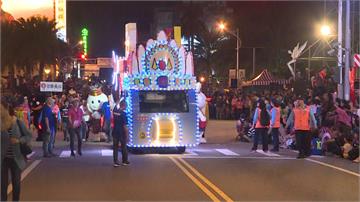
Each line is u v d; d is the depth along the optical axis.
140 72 19.66
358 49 35.22
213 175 13.91
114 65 27.81
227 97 42.28
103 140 23.94
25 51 51.56
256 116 20.66
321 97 24.16
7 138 9.10
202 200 10.47
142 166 15.66
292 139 21.48
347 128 18.83
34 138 24.39
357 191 11.74
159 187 11.97
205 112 25.23
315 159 17.95
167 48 19.78
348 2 26.64
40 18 53.34
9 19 55.97
